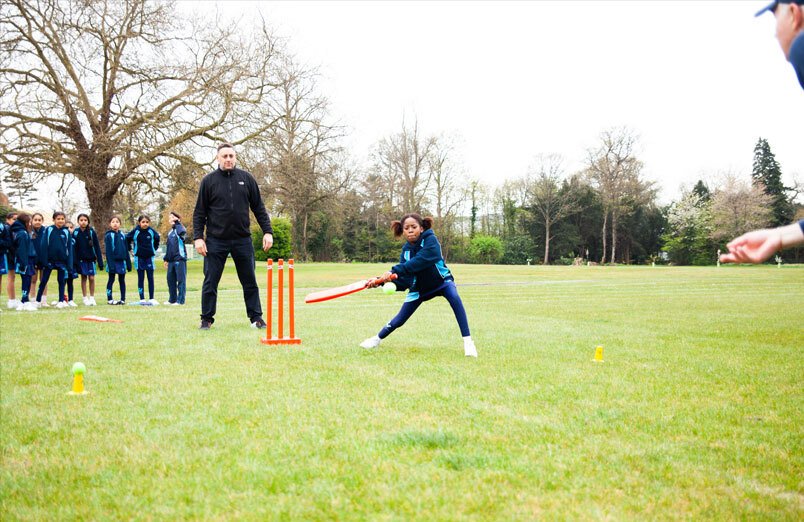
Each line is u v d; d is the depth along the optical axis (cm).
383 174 6038
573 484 279
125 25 2598
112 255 1291
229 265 3562
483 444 334
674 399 448
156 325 859
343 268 3588
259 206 834
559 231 6925
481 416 392
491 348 685
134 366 543
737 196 6122
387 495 263
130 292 1705
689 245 6438
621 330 874
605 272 3434
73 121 2536
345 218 5725
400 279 648
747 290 1911
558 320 1013
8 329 800
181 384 473
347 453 316
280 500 258
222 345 670
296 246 5488
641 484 281
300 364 562
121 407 404
